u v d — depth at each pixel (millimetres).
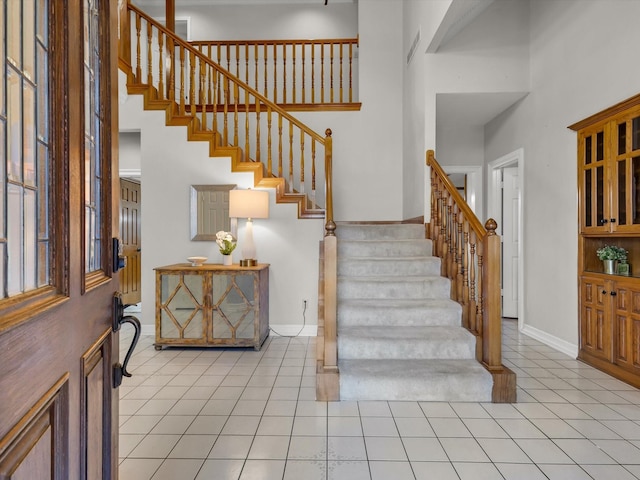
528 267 4254
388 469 1839
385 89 5172
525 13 4055
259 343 3697
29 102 687
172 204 4230
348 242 3949
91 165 1040
